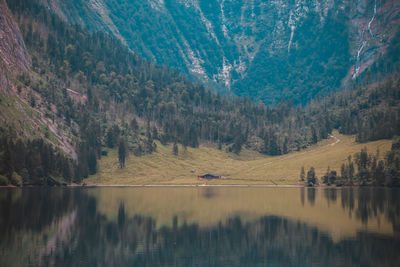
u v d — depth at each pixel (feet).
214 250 314.55
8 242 312.09
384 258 289.53
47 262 268.41
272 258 292.81
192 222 423.23
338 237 352.69
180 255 299.58
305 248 319.06
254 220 435.53
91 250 303.27
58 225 380.99
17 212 433.89
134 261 282.15
